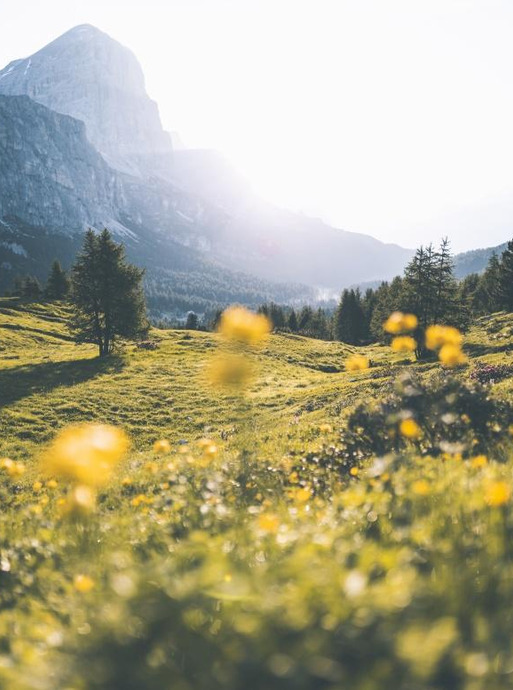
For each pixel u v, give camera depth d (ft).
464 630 9.42
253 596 9.04
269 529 15.12
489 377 80.38
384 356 226.99
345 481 28.04
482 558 12.10
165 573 10.43
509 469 20.30
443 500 16.42
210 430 116.16
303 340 287.28
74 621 10.91
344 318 424.05
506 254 300.61
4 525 25.46
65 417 128.67
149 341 242.78
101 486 35.58
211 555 12.28
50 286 385.91
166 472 35.65
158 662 8.22
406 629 8.21
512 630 9.17
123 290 209.97
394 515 15.92
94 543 19.38
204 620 9.43
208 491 26.84
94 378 168.14
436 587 10.26
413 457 23.59
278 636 8.20
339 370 207.72
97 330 211.41
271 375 175.01
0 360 204.23
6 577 17.99
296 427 52.85
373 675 7.30
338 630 8.25
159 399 143.43
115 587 9.82
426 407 32.65
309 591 9.25
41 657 9.66
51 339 262.67
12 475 31.81
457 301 194.80
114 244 208.03
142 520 22.25
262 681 7.49
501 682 7.66
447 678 8.20
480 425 30.68
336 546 12.81
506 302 298.56
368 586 10.38
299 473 30.96
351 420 34.99
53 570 17.79
